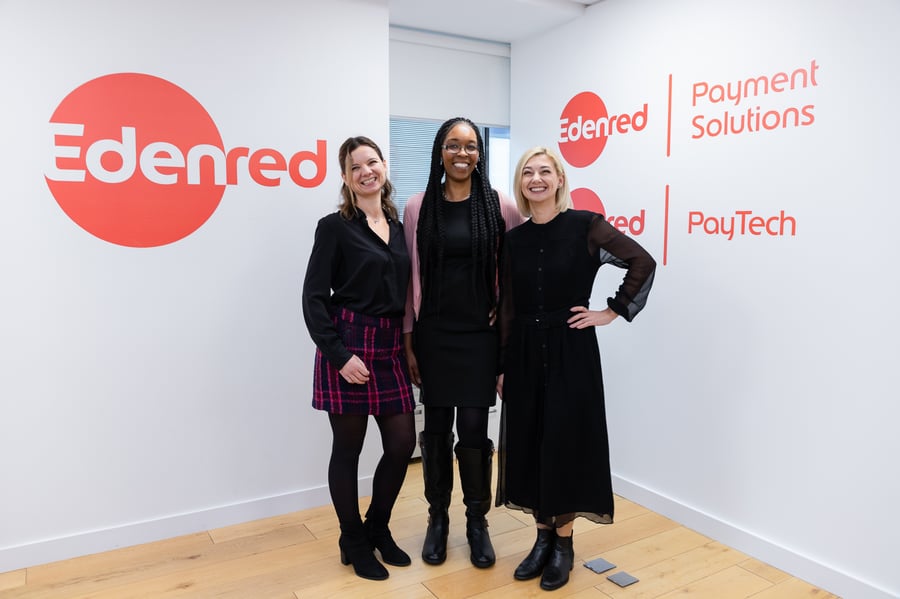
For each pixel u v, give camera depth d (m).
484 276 2.46
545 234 2.38
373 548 2.66
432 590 2.39
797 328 2.48
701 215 2.83
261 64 2.83
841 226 2.33
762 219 2.58
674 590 2.41
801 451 2.49
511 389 2.45
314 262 2.38
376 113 3.12
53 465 2.59
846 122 2.29
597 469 2.37
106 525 2.70
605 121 3.29
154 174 2.66
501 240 2.51
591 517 2.45
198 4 2.69
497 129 4.21
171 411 2.79
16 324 2.49
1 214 2.43
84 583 2.45
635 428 3.21
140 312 2.69
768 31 2.53
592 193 3.41
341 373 2.33
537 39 3.72
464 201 2.47
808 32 2.39
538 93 3.75
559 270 2.34
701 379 2.87
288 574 2.51
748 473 2.69
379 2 3.08
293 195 2.95
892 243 2.19
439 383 2.47
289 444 3.05
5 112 2.41
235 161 2.82
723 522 2.78
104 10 2.53
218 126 2.77
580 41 3.42
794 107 2.45
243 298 2.89
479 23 3.54
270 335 2.96
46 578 2.48
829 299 2.38
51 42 2.45
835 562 2.40
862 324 2.28
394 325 2.47
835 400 2.38
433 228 2.45
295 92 2.92
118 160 2.60
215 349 2.85
